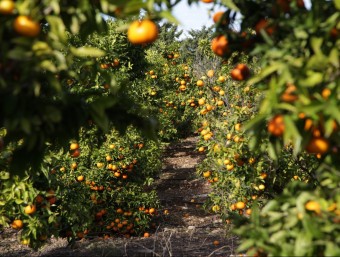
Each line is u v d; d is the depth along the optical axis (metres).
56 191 5.89
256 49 2.68
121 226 9.48
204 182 15.52
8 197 5.12
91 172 9.04
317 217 2.62
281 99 2.53
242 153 6.23
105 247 6.43
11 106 2.56
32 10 2.54
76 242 8.33
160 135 17.02
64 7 2.78
